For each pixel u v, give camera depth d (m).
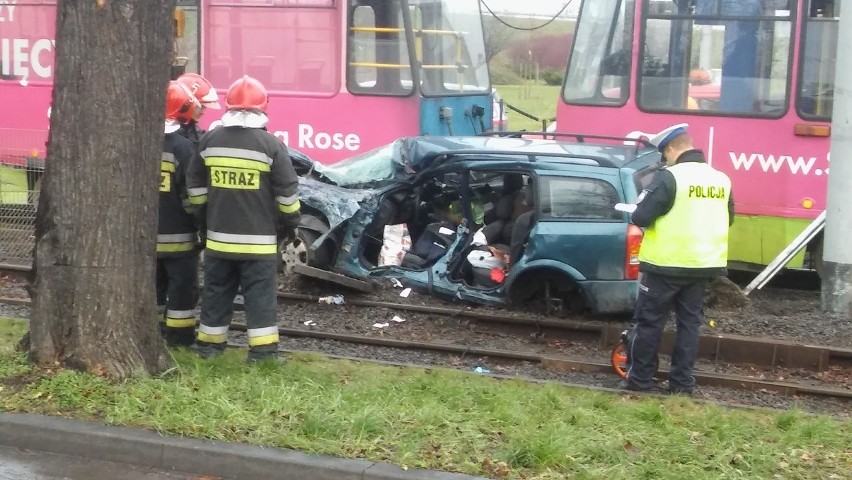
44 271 6.00
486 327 8.78
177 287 7.18
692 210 6.81
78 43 5.79
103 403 5.59
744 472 4.96
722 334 8.26
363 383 6.38
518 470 4.89
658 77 10.95
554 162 8.74
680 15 10.80
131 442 5.21
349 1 11.76
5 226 11.41
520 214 9.14
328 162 12.02
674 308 7.13
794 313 9.26
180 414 5.41
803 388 7.36
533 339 8.59
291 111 12.11
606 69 11.24
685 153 6.94
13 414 5.49
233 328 8.47
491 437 5.30
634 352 7.07
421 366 7.50
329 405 5.54
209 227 6.68
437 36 12.23
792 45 10.34
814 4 10.25
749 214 10.65
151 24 5.90
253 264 6.63
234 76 12.27
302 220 9.45
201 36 12.33
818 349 7.87
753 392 7.39
